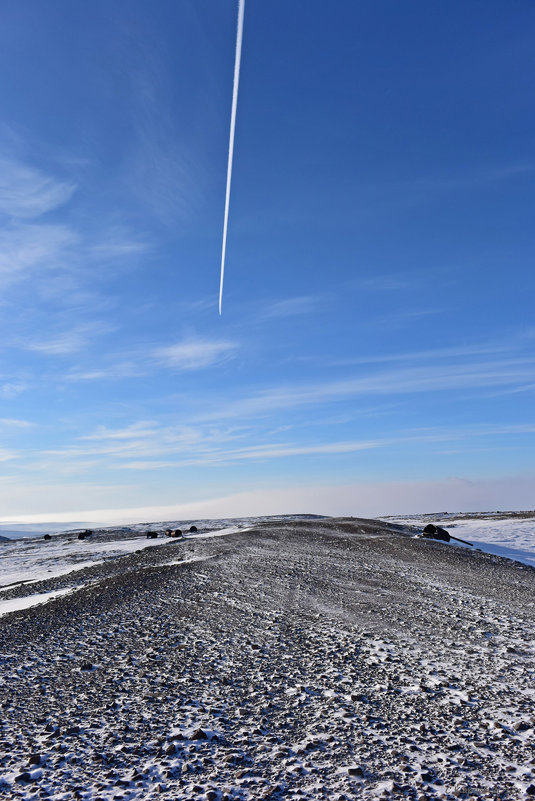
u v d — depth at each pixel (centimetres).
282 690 849
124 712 758
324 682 886
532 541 3866
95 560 4134
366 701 793
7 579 3700
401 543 3278
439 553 2903
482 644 1138
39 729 699
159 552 3722
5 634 1309
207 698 815
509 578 2186
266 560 2658
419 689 845
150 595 1792
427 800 506
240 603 1620
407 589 1867
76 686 886
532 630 1266
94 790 532
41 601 1966
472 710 752
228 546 3475
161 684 888
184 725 705
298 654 1063
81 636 1265
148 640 1203
